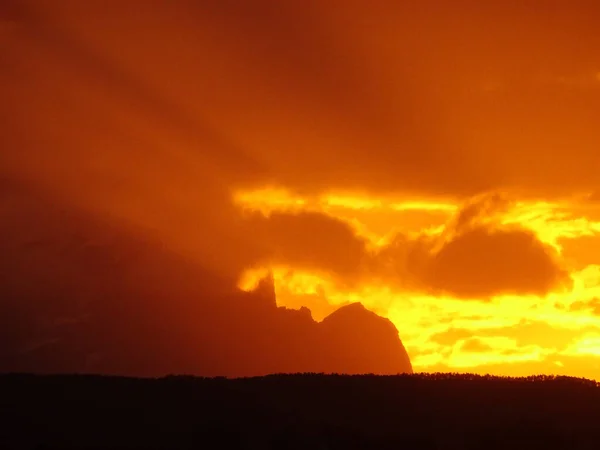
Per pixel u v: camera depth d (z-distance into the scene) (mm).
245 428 97562
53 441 94188
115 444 94000
